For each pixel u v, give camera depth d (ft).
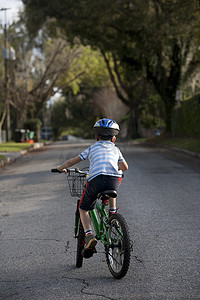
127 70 115.03
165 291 14.28
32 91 155.74
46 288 14.97
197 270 16.19
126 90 151.74
